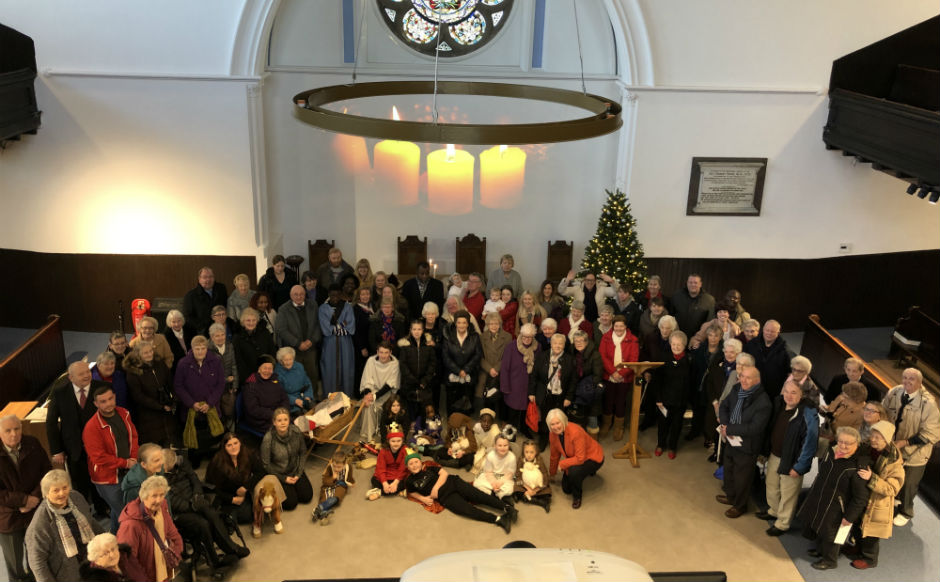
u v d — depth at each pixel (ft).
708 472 27.99
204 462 27.63
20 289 38.40
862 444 22.21
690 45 36.42
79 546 18.99
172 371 27.66
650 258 39.70
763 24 36.19
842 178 38.88
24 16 34.22
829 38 36.45
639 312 32.63
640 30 35.99
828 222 39.58
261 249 38.37
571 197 40.75
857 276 40.83
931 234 40.42
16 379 29.37
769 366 27.25
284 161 38.96
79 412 22.88
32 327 38.96
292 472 24.90
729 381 26.40
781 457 23.75
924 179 31.01
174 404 25.75
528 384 28.55
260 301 30.71
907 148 32.04
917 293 41.50
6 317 38.88
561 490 26.58
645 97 37.11
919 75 35.09
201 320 31.30
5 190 36.65
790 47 36.58
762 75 37.01
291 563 22.80
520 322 32.78
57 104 35.47
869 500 22.34
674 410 28.19
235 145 36.68
